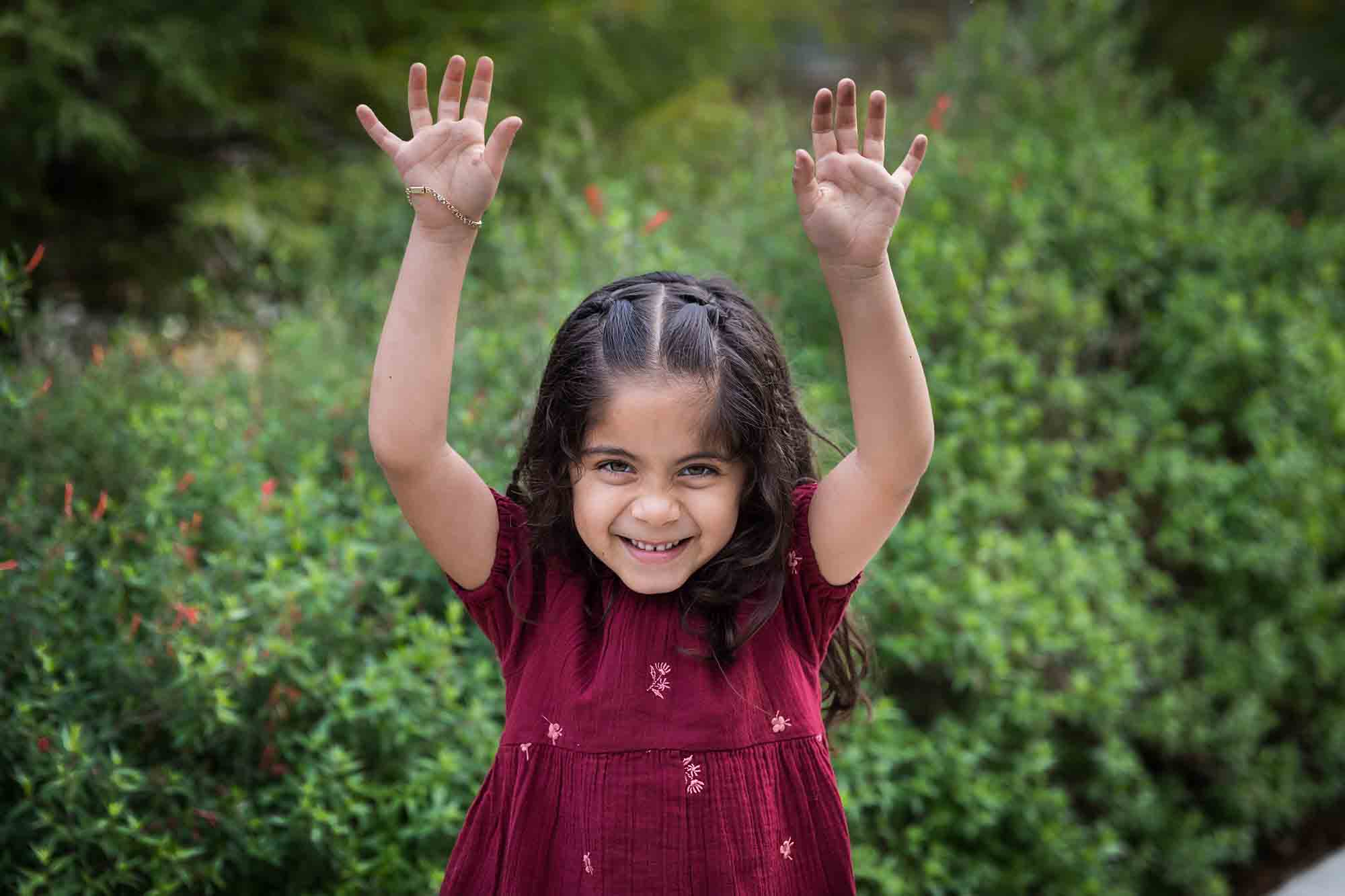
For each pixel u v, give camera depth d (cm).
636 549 151
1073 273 395
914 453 151
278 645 227
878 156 145
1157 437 362
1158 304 409
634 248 323
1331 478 360
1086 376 379
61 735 212
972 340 344
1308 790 358
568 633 161
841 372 360
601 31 627
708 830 153
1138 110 500
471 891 164
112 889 213
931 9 840
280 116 562
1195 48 838
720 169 523
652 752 154
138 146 520
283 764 233
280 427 296
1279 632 361
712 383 147
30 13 477
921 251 357
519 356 309
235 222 486
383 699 232
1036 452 333
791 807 159
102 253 520
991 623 292
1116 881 318
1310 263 423
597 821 154
